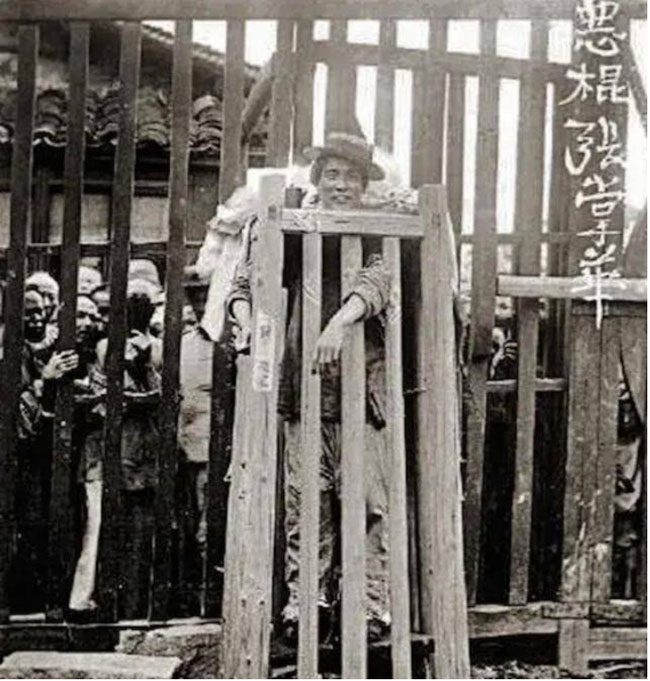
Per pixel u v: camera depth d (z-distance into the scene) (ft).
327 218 13.69
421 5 16.94
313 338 13.60
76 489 17.72
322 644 14.46
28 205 16.83
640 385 17.49
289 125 16.93
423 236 13.83
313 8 16.85
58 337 16.71
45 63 22.48
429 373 13.79
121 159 16.81
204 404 18.20
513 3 17.11
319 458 13.71
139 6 16.76
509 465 17.75
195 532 18.11
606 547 17.29
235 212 16.30
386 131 17.02
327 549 14.42
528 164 17.31
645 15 17.34
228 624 13.98
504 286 17.07
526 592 17.21
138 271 17.79
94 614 16.53
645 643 17.24
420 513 14.03
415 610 14.40
